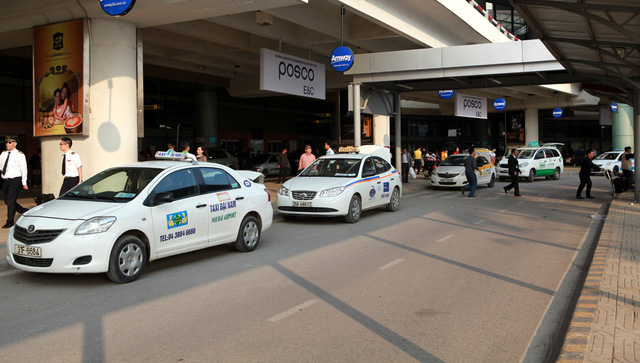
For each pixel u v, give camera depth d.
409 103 45.78
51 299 5.98
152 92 33.50
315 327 5.02
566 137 60.72
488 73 18.30
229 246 9.16
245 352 4.38
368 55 19.86
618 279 6.41
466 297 6.09
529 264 7.89
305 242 9.66
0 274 7.15
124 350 4.43
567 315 5.42
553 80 19.53
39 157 22.66
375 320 5.25
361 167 12.58
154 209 6.99
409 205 15.99
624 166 19.61
